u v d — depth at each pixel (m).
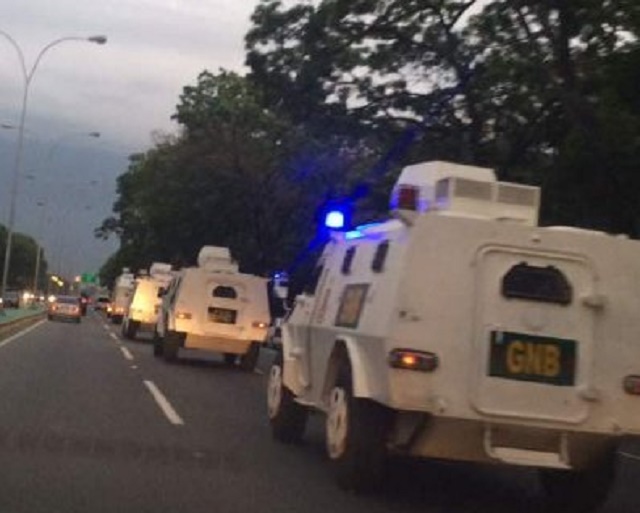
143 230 77.69
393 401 9.01
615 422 9.23
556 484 10.13
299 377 12.43
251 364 27.42
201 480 10.12
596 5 22.53
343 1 27.25
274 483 10.20
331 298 11.39
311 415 16.28
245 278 27.52
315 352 11.63
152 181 61.44
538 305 9.23
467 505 10.02
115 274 117.88
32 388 18.02
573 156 22.98
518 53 24.45
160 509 8.67
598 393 9.21
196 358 30.78
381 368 9.27
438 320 9.10
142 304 40.56
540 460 9.28
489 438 9.22
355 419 9.72
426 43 27.91
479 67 26.62
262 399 18.86
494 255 9.25
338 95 29.05
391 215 10.21
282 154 42.44
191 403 17.25
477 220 9.26
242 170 49.34
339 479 10.05
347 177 33.03
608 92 21.89
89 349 31.75
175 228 54.81
